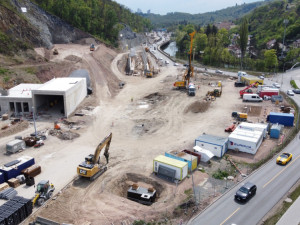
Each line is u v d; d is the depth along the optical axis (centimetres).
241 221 2892
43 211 3131
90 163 3922
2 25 9069
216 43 17000
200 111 6738
